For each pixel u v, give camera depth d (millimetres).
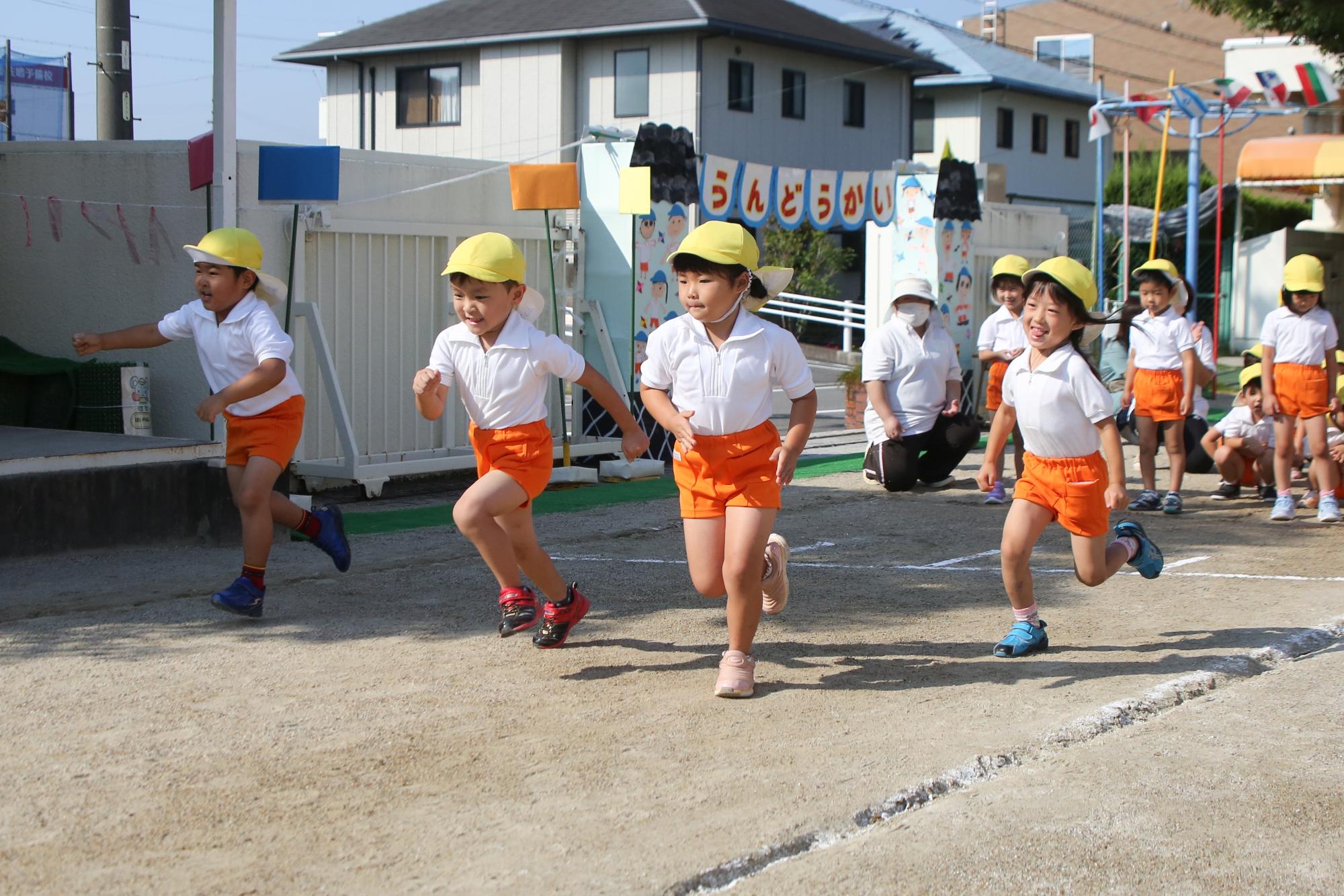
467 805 3939
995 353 10461
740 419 5039
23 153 10328
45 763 4277
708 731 4672
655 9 25703
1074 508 5582
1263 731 4758
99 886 3379
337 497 10398
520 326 5430
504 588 5617
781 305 25328
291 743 4500
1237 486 10445
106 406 9609
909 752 4426
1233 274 26672
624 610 6582
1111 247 25875
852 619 6465
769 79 27281
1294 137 19391
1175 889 3486
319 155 9133
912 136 31156
